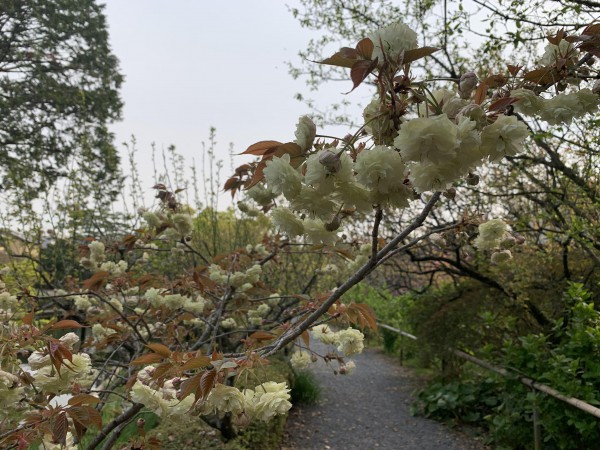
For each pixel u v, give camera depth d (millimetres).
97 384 3072
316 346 9141
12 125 12344
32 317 1478
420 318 6051
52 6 12508
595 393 3498
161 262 5484
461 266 5168
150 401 1470
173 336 3154
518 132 865
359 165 864
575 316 3912
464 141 844
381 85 933
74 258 5445
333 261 5965
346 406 6094
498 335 5414
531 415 4090
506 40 3840
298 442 4852
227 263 3576
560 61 1164
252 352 1335
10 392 1426
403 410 5926
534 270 4973
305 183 919
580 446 3662
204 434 3766
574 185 4371
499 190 5027
